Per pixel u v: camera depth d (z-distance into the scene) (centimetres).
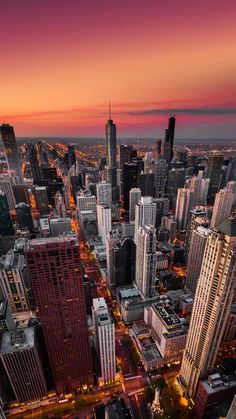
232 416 11306
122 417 17225
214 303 16425
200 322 17988
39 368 19488
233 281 15700
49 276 16750
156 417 18700
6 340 19062
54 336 19000
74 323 18975
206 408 18512
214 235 15588
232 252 14650
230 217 15462
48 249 16012
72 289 17638
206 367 18925
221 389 18075
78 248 16462
